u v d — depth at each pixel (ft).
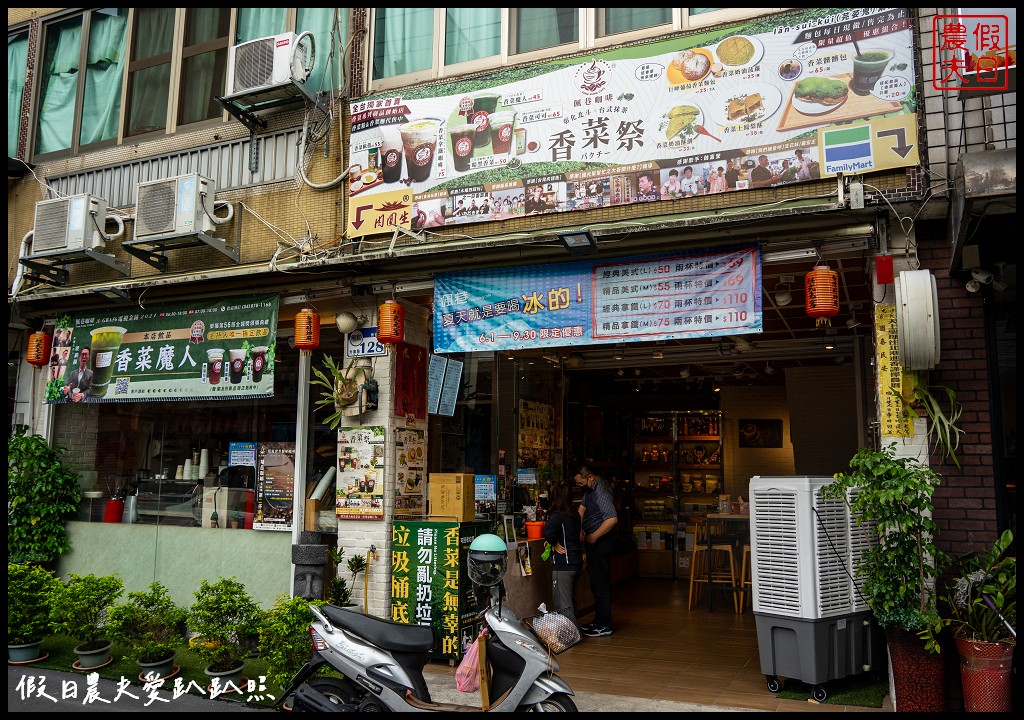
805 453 35.42
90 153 28.66
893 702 16.62
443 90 22.39
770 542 18.44
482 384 27.43
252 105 24.70
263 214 24.85
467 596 21.48
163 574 25.39
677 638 24.36
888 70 17.56
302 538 23.21
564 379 33.35
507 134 21.43
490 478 25.21
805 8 18.51
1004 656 14.93
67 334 27.55
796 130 18.26
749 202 18.61
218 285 24.68
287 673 17.11
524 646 14.39
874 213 17.60
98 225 26.55
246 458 25.13
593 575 25.12
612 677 19.66
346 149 23.84
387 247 22.47
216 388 24.47
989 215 15.71
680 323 19.02
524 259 20.76
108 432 27.78
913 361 16.24
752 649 22.82
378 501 22.43
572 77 20.81
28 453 26.63
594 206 20.15
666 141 19.57
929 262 17.85
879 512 15.88
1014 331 17.12
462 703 17.93
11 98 30.76
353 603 22.39
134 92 28.43
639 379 38.63
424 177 22.31
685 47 19.63
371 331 23.44
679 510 39.86
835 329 29.25
